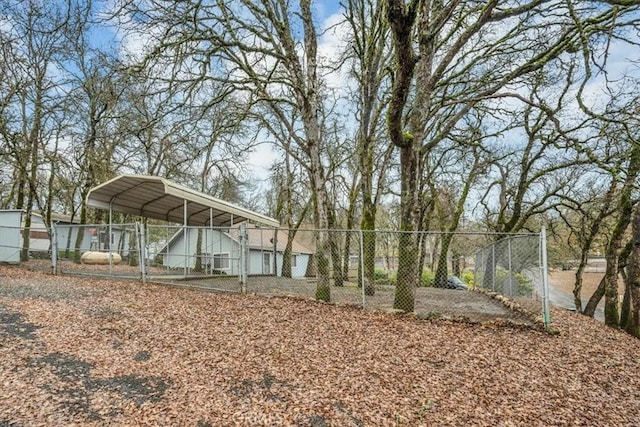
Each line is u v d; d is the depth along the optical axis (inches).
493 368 218.8
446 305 394.0
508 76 365.7
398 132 297.0
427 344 254.4
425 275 909.8
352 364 218.7
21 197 663.1
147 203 621.6
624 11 329.7
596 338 295.3
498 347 252.8
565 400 184.4
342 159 841.5
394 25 223.5
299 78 393.4
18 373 184.4
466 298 475.5
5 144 638.5
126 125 560.1
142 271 451.5
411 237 339.9
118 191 538.3
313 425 155.6
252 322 291.3
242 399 175.5
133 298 352.5
